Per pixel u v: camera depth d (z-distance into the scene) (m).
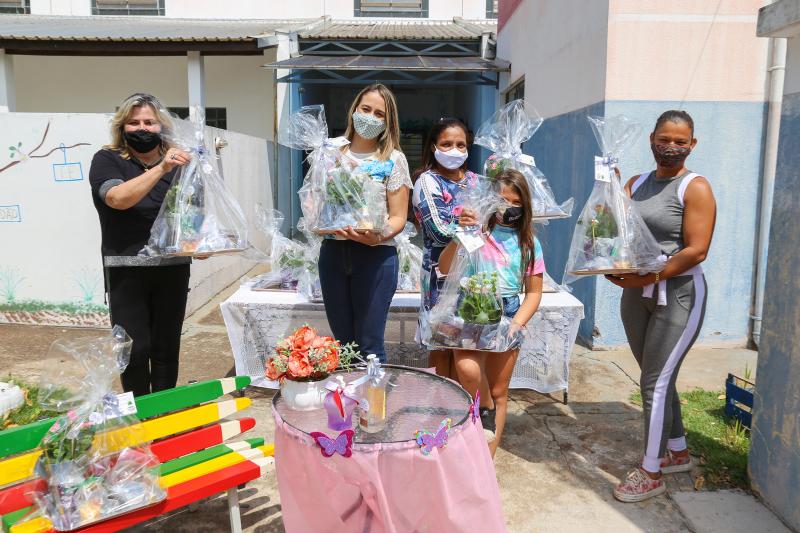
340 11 13.43
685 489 3.02
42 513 2.06
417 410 2.32
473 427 2.20
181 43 9.63
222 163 7.32
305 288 4.06
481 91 11.38
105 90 11.81
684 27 4.83
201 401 2.56
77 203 5.74
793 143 2.67
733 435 3.48
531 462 3.31
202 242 2.89
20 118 5.63
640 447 3.48
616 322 5.13
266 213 4.70
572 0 5.73
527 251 2.98
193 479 2.30
